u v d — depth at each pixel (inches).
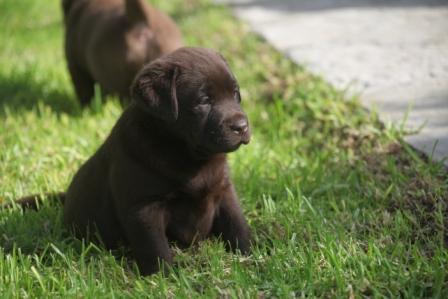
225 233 261.1
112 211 262.5
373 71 440.5
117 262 258.4
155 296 224.2
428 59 449.7
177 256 252.7
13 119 408.5
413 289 215.0
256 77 464.4
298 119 388.8
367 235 259.1
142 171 242.5
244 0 691.4
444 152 322.3
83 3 442.0
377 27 534.9
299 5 639.1
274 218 275.4
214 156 251.0
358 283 219.1
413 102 383.9
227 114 240.2
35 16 701.9
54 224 286.4
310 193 302.0
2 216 292.8
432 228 258.4
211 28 590.6
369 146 339.0
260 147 354.9
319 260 237.1
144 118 247.4
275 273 230.2
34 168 342.3
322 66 461.4
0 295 229.8
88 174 272.7
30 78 493.4
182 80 242.7
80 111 430.3
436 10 560.1
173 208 252.7
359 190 297.4
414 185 291.1
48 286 237.9
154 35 392.5
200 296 220.1
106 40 398.6
